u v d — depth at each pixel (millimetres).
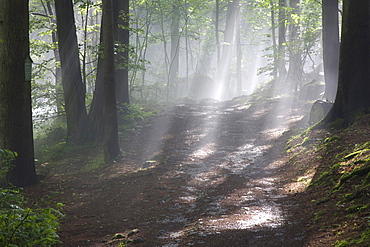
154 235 7074
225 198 9344
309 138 13000
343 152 10344
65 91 17922
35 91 19969
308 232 6402
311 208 7684
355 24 12727
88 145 17562
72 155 16734
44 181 12930
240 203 8797
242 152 14672
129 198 10219
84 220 8719
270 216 7578
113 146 14703
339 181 8430
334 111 13359
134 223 8117
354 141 10875
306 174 10320
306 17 25703
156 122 21359
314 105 15742
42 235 6148
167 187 10898
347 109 12906
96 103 18266
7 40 11672
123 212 9070
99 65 18172
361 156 9234
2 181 11867
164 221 8031
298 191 9164
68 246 7008
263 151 14383
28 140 12336
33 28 19438
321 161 10734
